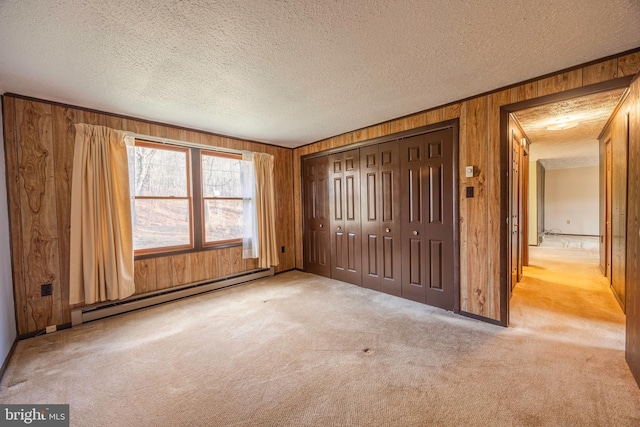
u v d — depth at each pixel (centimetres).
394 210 346
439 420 148
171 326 269
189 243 366
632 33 173
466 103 275
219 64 203
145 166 336
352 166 396
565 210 902
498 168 257
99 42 174
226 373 192
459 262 286
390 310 303
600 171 430
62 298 269
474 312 277
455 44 183
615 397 161
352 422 148
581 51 194
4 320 212
